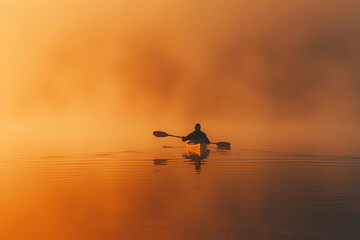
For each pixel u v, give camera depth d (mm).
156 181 13109
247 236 7734
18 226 8445
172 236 7746
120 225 8438
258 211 9430
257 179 13430
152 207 9805
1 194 11336
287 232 7949
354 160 18297
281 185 12383
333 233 7895
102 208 9773
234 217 8953
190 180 13281
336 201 10352
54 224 8531
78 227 8352
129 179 13492
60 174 14586
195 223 8539
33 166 16672
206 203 10180
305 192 11375
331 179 13430
